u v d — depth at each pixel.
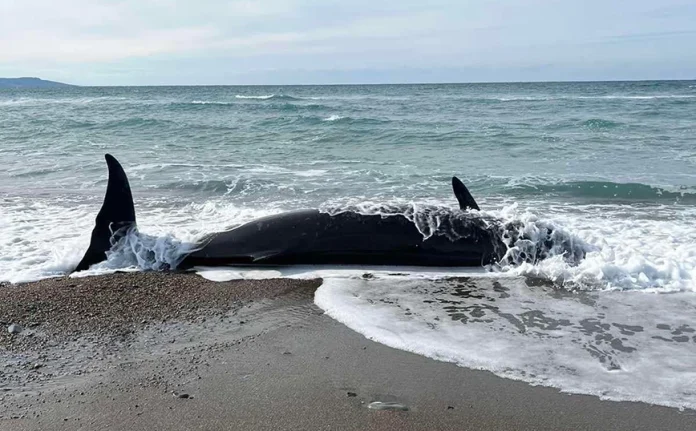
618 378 4.40
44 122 30.36
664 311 5.74
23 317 5.53
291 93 87.81
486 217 7.55
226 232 7.38
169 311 5.74
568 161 17.00
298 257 7.26
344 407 4.00
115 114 37.31
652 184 13.07
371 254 7.27
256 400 4.09
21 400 4.10
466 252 7.25
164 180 13.83
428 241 7.28
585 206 11.11
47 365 4.61
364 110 39.34
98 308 5.78
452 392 4.20
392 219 7.42
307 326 5.40
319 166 16.30
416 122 29.08
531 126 26.86
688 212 10.45
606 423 3.82
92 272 6.94
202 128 27.17
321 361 4.69
